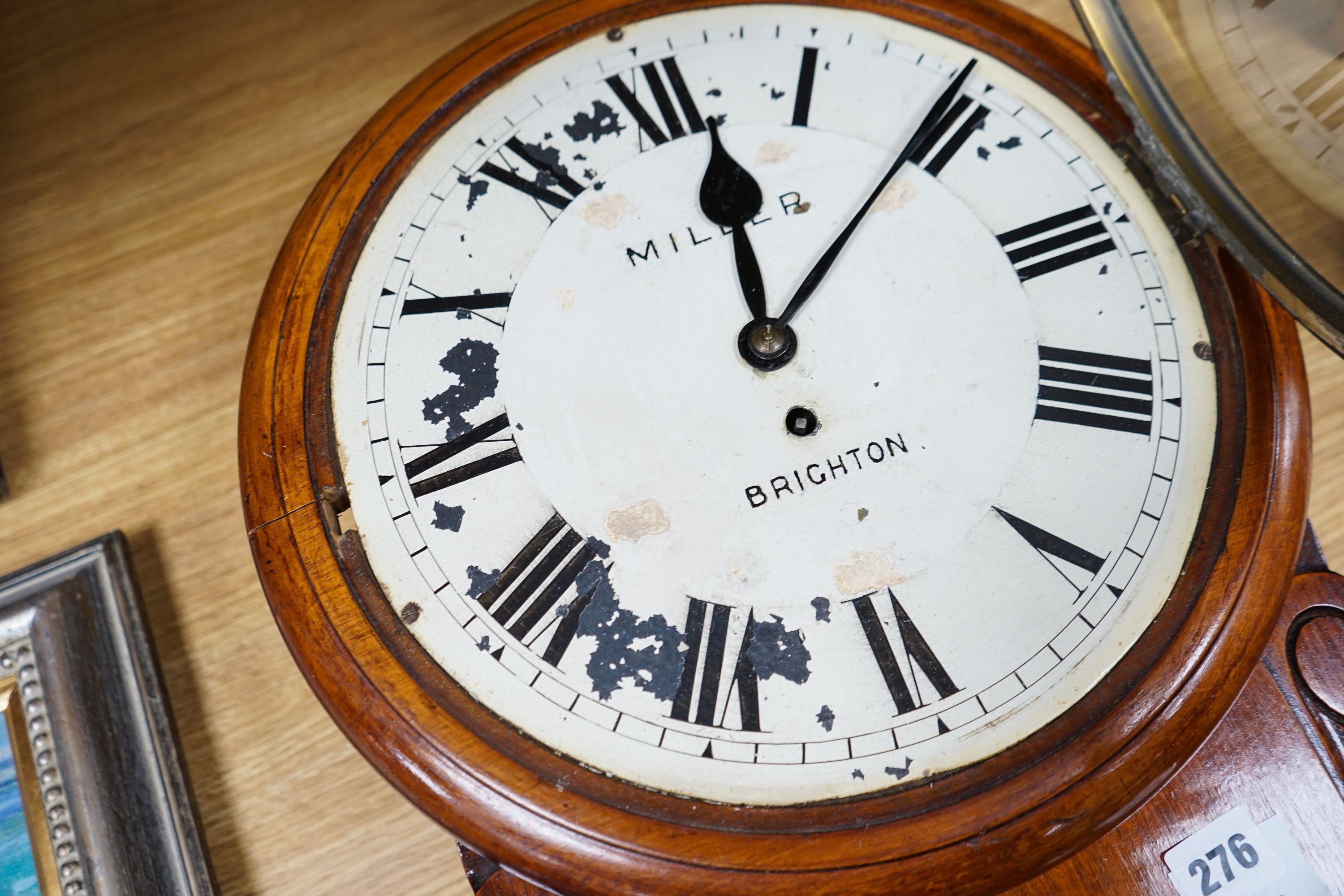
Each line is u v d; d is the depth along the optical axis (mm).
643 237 651
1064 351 637
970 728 589
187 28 793
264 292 644
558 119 670
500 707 584
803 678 592
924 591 604
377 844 669
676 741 583
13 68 787
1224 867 611
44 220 758
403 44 792
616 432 621
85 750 653
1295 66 594
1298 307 615
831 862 567
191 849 654
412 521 606
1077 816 577
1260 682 633
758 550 607
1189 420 628
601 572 603
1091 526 614
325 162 768
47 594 674
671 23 687
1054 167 666
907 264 650
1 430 722
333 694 586
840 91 679
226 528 709
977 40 688
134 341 737
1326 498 721
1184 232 653
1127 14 654
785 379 631
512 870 578
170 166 767
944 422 626
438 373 627
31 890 636
